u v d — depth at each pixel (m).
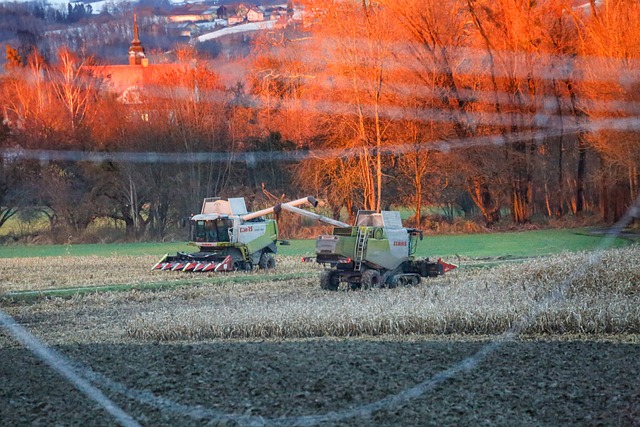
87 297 114.31
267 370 61.59
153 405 52.53
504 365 62.34
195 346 73.31
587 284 105.88
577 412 49.22
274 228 154.88
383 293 104.00
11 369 64.50
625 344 70.38
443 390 54.84
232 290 118.69
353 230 115.12
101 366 64.94
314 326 79.19
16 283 131.50
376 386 56.03
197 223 146.88
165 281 132.25
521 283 110.50
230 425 47.81
